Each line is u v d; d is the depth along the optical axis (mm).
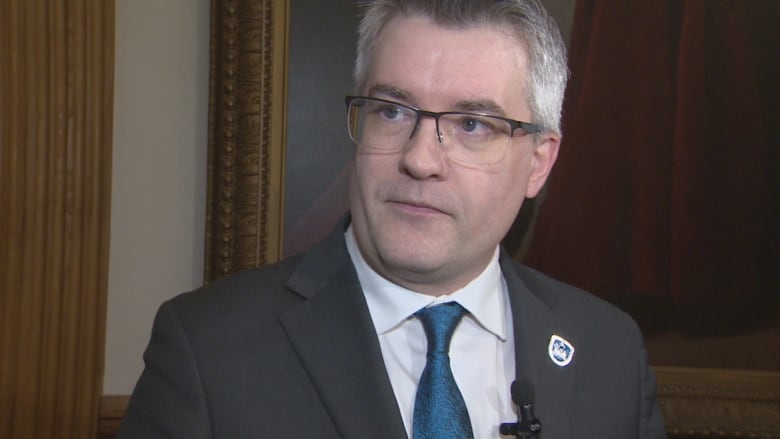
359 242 1503
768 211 2760
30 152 2340
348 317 1480
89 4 2398
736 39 2752
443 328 1482
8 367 2324
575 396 1562
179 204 2570
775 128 2756
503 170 1413
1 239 2314
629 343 1709
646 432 1655
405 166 1356
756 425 2732
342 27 2633
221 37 2533
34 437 2348
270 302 1513
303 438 1376
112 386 2525
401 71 1375
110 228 2498
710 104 2752
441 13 1386
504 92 1394
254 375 1417
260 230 2561
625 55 2740
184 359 1423
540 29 1468
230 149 2539
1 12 2311
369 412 1385
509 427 1382
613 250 2746
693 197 2750
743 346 2768
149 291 2553
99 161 2416
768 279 2768
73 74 2381
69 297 2387
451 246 1395
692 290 2756
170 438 1355
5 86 2312
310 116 2615
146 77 2541
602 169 2744
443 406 1398
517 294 1635
